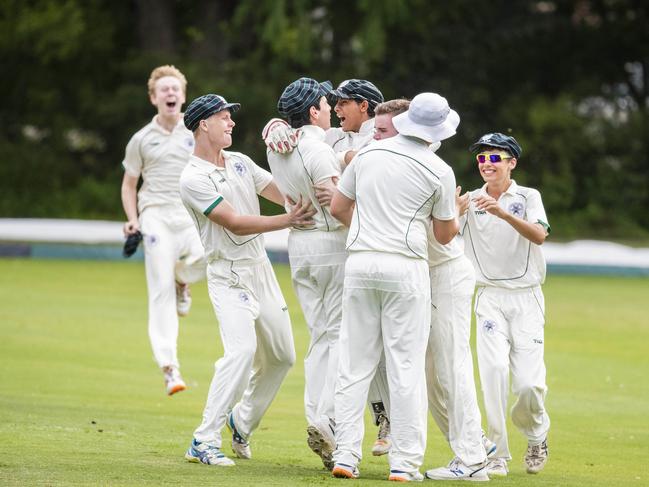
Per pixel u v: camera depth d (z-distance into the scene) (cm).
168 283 3516
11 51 11894
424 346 2272
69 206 11444
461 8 12206
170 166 3575
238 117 11506
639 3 12488
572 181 11900
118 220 11331
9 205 11362
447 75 12450
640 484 2377
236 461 2505
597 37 12550
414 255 2242
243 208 2527
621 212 11831
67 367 3903
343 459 2252
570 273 8119
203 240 2519
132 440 2666
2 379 3597
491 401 2566
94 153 12438
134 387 3606
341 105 2531
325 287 2473
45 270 7106
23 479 2042
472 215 2636
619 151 12138
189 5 12494
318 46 11706
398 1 10925
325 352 2506
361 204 2266
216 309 2495
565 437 3016
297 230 2492
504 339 2606
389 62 12156
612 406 3506
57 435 2648
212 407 2422
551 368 4212
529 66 12706
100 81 12338
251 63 11750
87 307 5416
